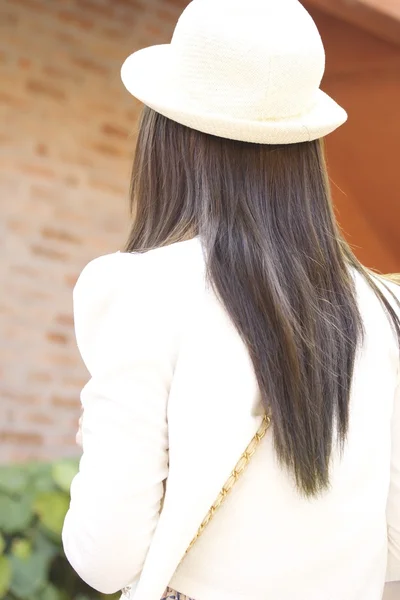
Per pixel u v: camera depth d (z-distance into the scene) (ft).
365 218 13.37
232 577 3.54
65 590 9.06
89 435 3.50
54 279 13.07
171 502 3.40
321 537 3.62
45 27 12.51
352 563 3.72
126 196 13.50
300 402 3.48
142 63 3.94
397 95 11.27
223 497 3.49
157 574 3.41
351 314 3.70
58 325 13.19
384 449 3.81
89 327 3.66
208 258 3.52
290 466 3.50
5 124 12.46
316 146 3.79
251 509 3.53
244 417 3.43
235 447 3.41
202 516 3.41
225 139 3.61
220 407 3.41
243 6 3.59
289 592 3.59
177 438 3.39
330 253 3.73
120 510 3.39
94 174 13.19
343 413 3.62
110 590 3.62
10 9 12.24
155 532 3.46
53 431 13.28
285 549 3.57
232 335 3.48
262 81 3.51
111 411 3.43
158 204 3.83
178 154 3.72
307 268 3.61
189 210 3.70
